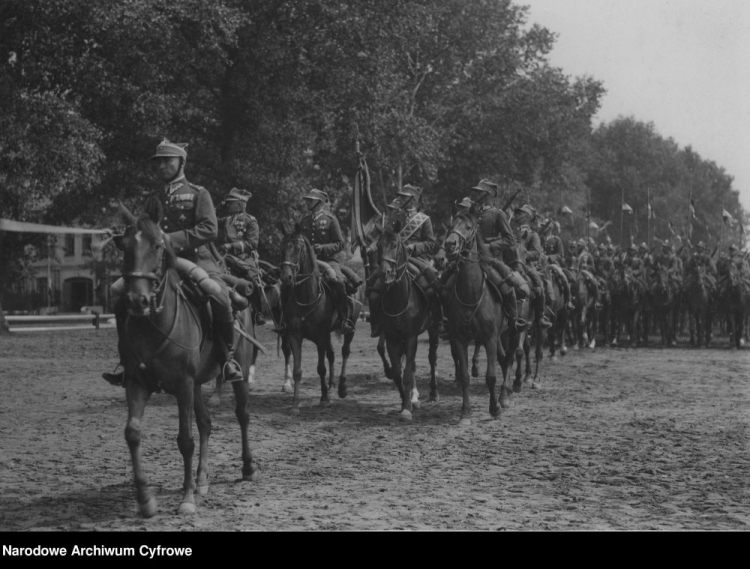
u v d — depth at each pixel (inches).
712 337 1569.9
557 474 370.3
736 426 508.4
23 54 1184.2
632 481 356.8
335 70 1401.3
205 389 677.9
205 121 1406.3
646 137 4242.1
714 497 327.6
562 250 943.0
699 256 1321.4
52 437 470.0
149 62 1254.3
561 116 2166.6
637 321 1314.0
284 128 1392.7
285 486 347.3
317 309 563.2
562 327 993.5
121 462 399.9
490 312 525.0
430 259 607.5
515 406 595.2
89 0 1104.2
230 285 366.9
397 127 1536.7
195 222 332.2
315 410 570.6
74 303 2918.3
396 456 414.3
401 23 1481.3
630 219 4023.1
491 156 2111.2
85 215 1573.6
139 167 1433.3
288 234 570.3
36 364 909.2
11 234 1583.4
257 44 1338.6
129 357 300.0
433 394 618.5
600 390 690.2
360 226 711.7
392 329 543.8
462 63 2087.8
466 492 335.0
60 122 1108.5
